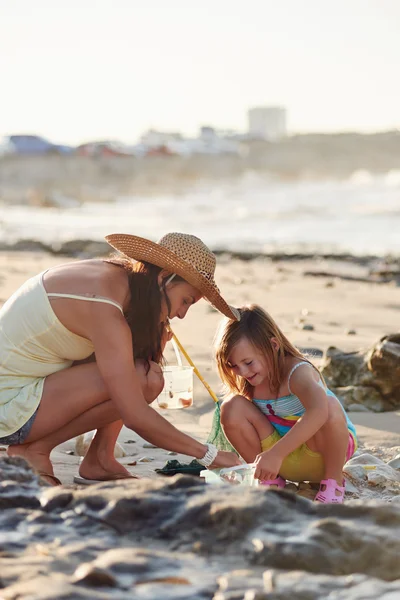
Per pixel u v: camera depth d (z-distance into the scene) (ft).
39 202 156.66
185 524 6.79
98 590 5.66
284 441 11.30
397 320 29.89
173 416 16.96
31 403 11.62
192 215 111.14
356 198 140.77
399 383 17.58
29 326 11.60
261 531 6.59
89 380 11.57
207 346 23.38
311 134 379.55
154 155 297.33
